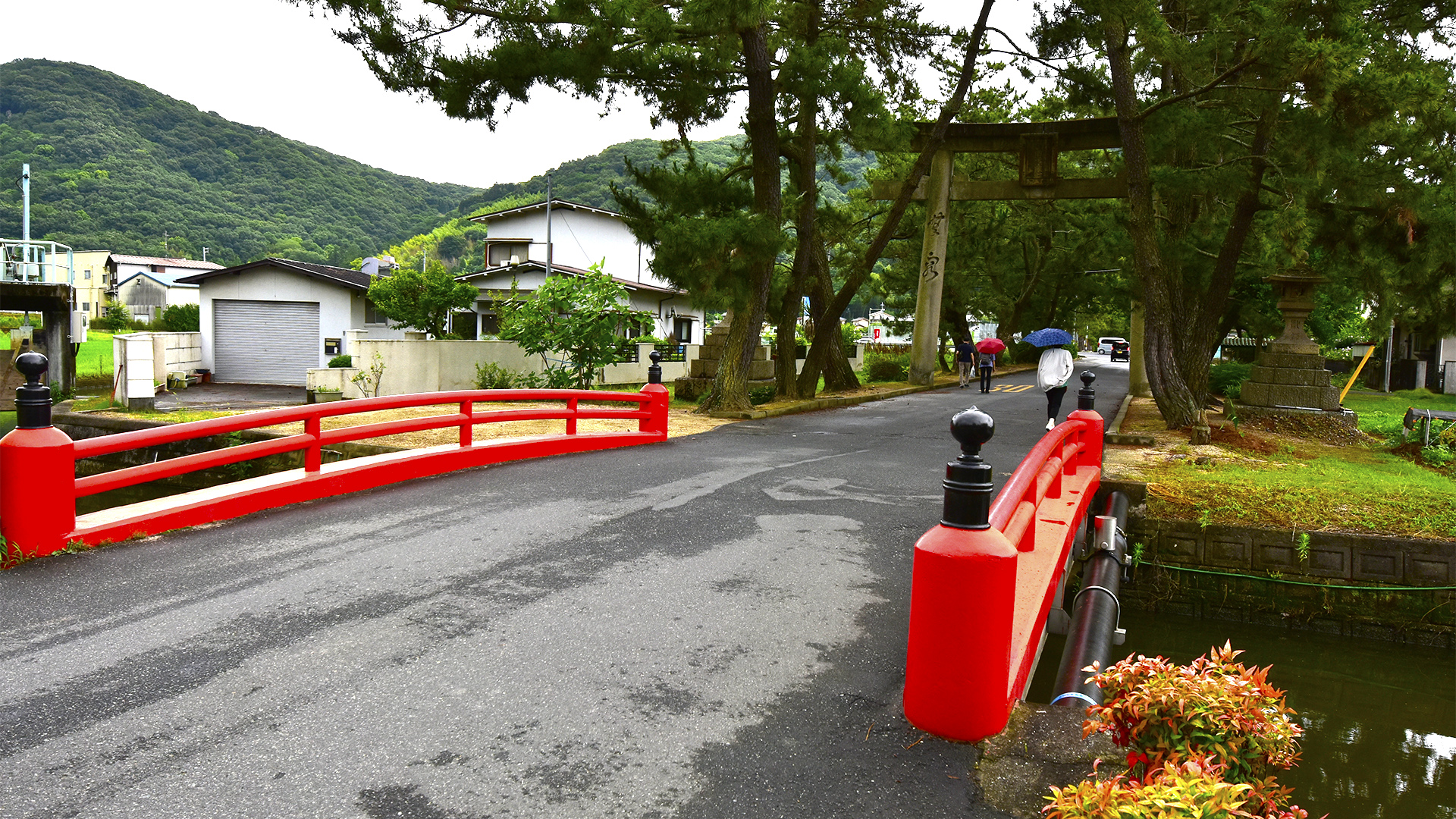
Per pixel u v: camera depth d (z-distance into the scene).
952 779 3.24
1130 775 2.85
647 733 3.60
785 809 3.04
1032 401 22.20
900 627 4.97
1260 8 12.79
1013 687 3.87
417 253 114.38
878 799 3.10
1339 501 10.23
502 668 4.23
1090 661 5.25
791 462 11.13
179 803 3.02
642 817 2.98
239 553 6.24
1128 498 9.95
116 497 14.28
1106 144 23.41
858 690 4.05
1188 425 15.72
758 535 7.06
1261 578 9.37
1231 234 17.25
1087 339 99.19
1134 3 13.66
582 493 8.66
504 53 15.29
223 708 3.75
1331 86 12.38
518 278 36.97
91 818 2.91
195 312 40.31
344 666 4.23
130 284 69.62
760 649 4.56
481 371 21.91
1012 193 24.77
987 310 41.75
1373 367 33.97
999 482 10.26
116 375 18.75
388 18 15.27
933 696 3.56
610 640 4.64
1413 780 6.55
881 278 40.47
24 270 21.47
